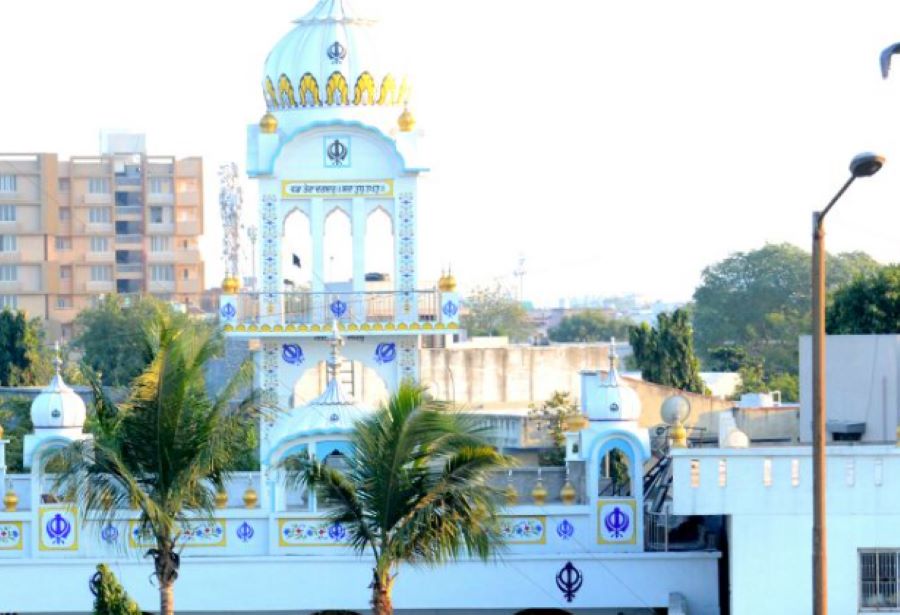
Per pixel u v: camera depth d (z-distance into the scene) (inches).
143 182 7632.9
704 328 6747.1
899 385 2415.1
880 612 2162.9
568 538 2336.4
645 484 2536.9
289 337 2556.6
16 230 7436.0
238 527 2356.1
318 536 2349.9
